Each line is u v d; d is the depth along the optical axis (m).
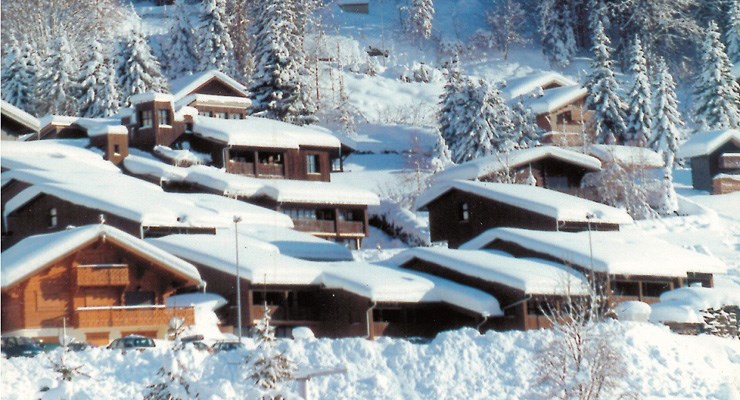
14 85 124.94
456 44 178.75
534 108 127.56
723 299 65.12
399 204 105.31
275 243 81.31
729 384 49.09
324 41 165.00
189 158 98.44
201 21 139.88
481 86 120.62
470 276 71.88
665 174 103.88
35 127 95.69
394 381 45.44
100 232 62.12
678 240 94.75
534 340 47.94
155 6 180.75
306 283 70.88
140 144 100.50
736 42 162.62
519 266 71.56
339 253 83.94
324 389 44.22
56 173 84.69
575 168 103.88
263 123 106.38
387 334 69.88
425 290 70.25
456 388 45.41
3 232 81.06
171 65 141.62
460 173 102.88
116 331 62.38
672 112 127.06
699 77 136.50
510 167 101.94
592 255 72.81
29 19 144.38
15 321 61.06
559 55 176.88
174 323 32.88
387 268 73.81
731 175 112.50
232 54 139.88
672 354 50.56
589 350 43.38
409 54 176.75
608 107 129.00
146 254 63.38
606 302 70.44
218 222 80.75
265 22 127.06
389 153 124.31
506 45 178.38
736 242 94.50
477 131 119.06
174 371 28.52
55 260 61.31
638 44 131.62
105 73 120.44
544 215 83.62
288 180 100.06
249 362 32.94
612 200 101.31
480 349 47.56
